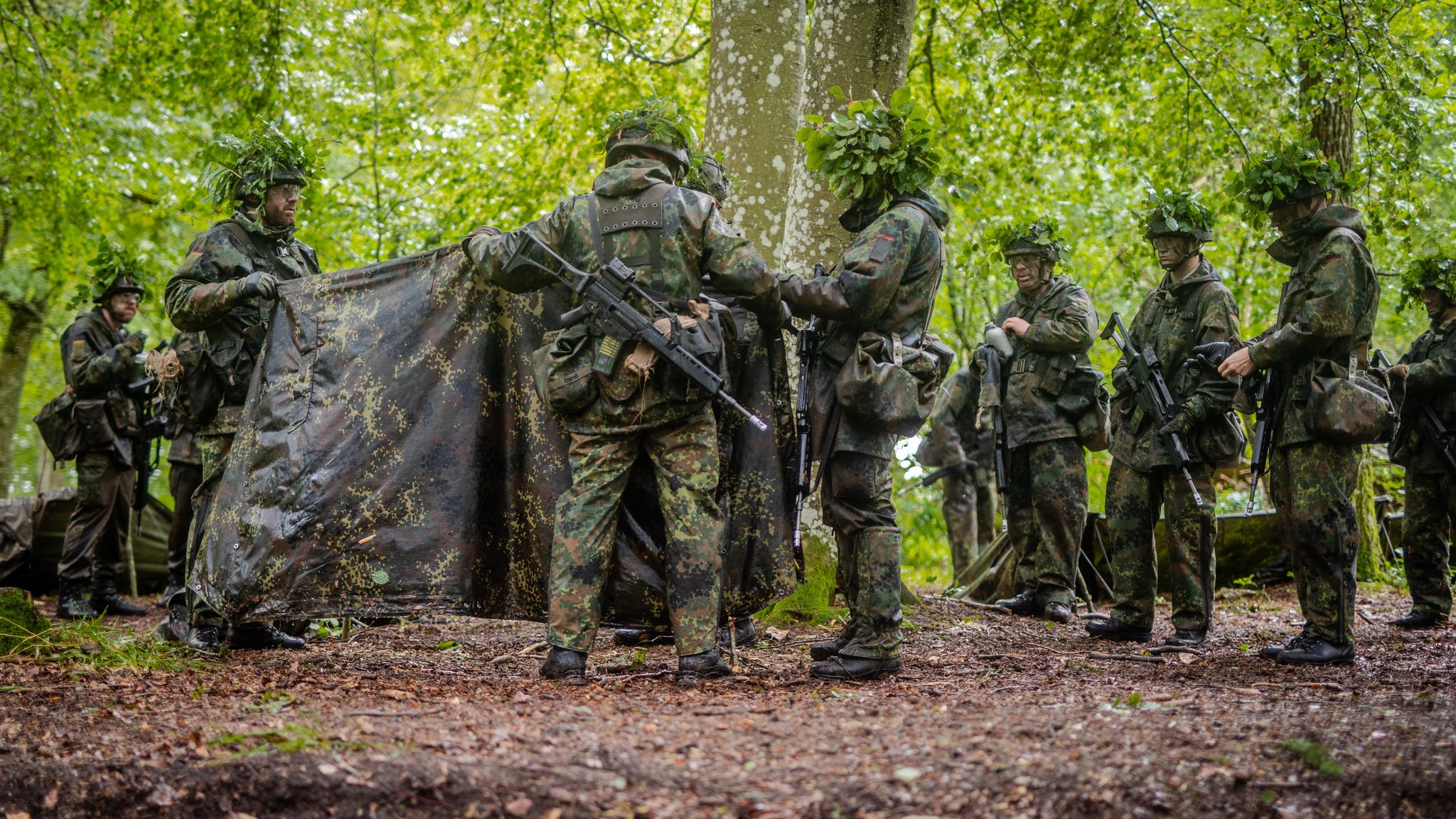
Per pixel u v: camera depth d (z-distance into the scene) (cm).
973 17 1187
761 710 368
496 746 315
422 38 1248
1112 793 269
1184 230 596
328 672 451
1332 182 511
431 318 468
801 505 437
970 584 848
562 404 423
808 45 695
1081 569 817
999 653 541
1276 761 293
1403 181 884
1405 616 710
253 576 454
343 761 298
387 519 458
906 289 431
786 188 735
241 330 520
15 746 327
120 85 1188
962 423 913
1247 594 874
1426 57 893
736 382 455
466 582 459
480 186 1266
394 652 522
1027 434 702
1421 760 294
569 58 1270
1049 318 704
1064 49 1070
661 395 413
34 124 1178
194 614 518
